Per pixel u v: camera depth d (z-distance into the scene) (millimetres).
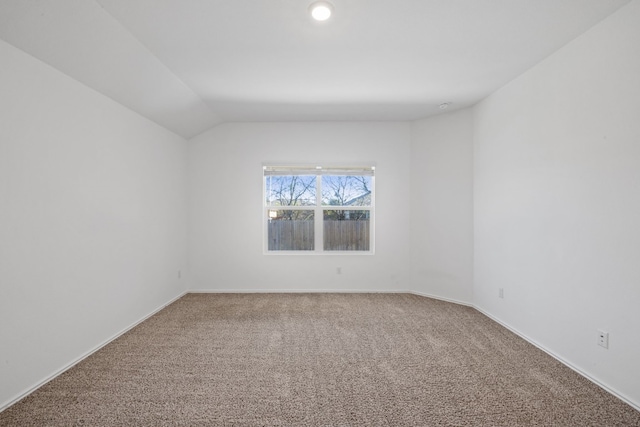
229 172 4766
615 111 2078
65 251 2443
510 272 3240
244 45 2518
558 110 2578
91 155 2738
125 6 2008
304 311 3865
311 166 4762
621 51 2033
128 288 3279
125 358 2623
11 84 2008
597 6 2014
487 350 2770
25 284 2105
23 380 2082
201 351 2756
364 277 4785
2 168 1955
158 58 2744
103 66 2570
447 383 2244
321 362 2557
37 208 2197
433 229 4438
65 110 2445
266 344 2902
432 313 3773
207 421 1847
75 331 2539
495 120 3498
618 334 2066
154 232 3818
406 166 4727
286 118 4590
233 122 4762
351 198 4910
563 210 2527
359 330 3244
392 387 2197
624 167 2021
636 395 1953
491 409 1954
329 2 1977
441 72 3027
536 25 2232
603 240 2172
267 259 4789
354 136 4742
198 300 4344
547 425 1814
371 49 2588
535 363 2533
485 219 3709
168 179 4168
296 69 2969
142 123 3557
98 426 1801
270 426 1809
